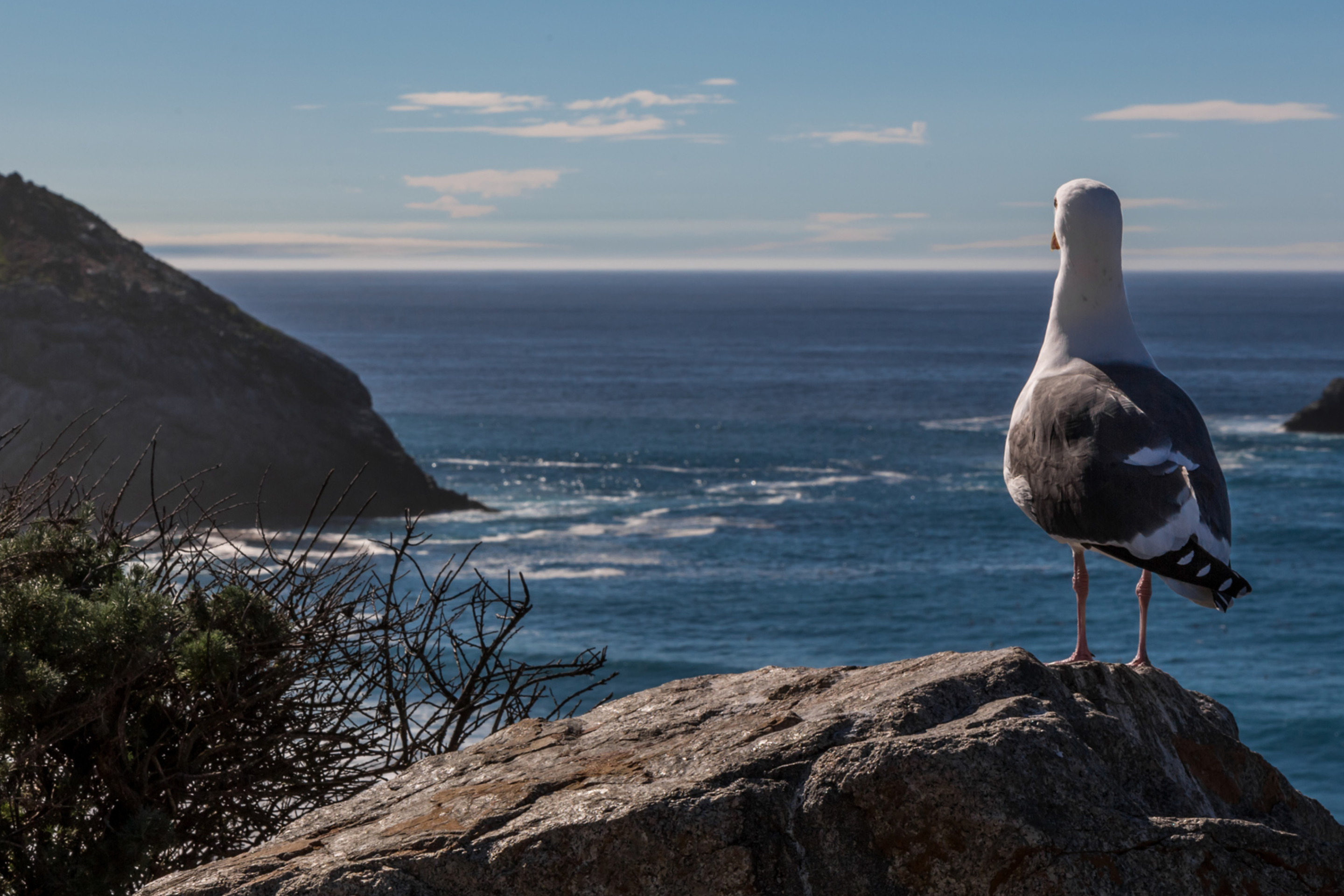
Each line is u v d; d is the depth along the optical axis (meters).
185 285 69.62
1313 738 31.39
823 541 57.78
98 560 5.25
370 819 3.75
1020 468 4.32
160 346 62.16
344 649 5.25
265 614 5.07
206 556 5.38
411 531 5.51
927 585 49.22
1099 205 4.48
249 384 63.06
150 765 5.01
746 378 160.62
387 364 184.00
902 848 3.05
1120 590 48.19
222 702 4.82
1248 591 3.70
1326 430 97.88
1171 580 3.77
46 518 5.27
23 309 61.31
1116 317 4.52
